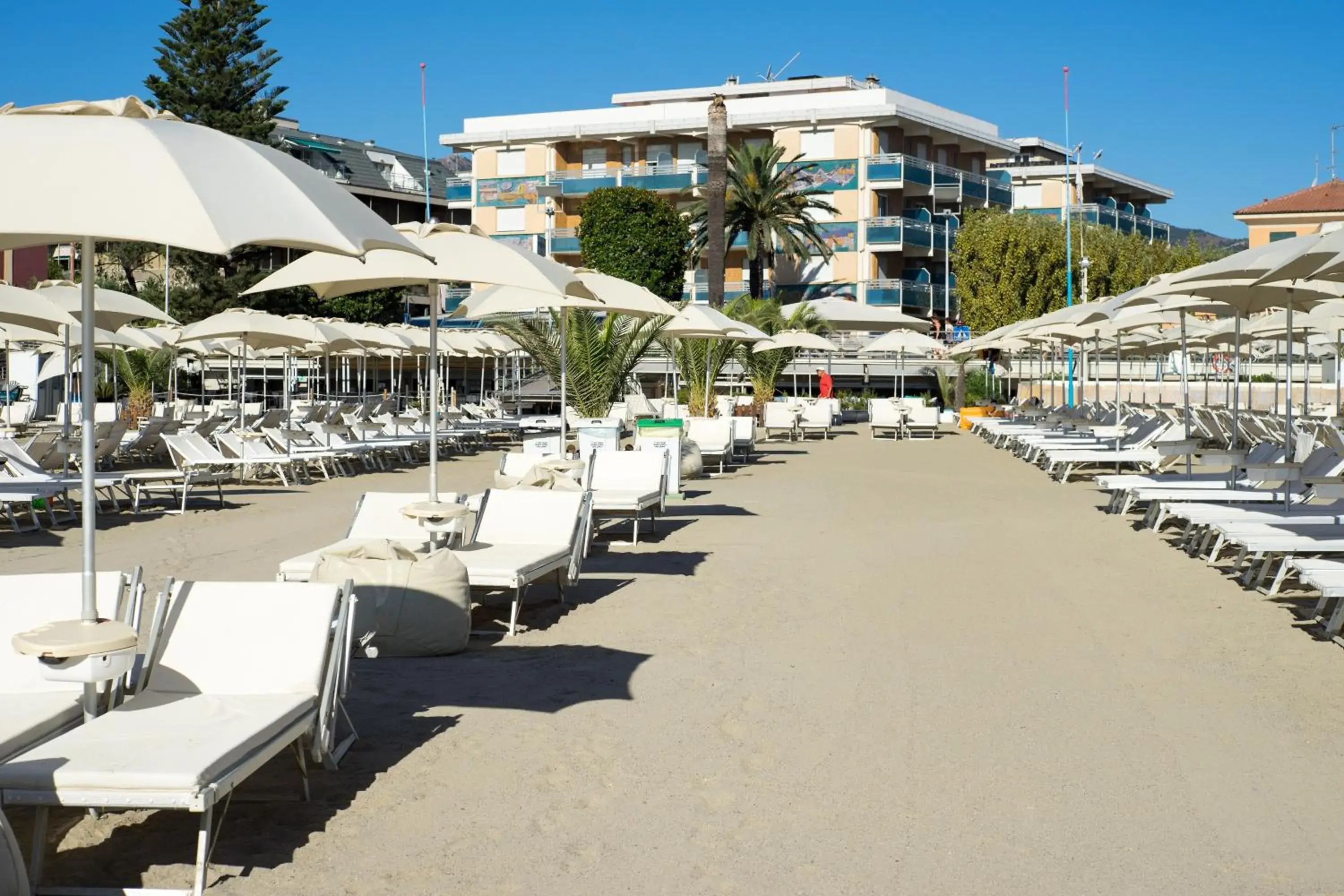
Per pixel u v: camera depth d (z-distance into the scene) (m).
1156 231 83.25
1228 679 7.47
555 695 7.14
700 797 5.47
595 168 67.56
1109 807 5.34
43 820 4.52
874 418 34.62
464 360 53.62
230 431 22.59
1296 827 5.11
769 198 56.34
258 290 9.36
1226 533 10.80
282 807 5.35
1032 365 48.03
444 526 10.06
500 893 4.50
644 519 15.55
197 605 5.69
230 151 4.91
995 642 8.48
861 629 8.93
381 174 78.38
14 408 29.22
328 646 5.61
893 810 5.32
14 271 47.78
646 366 49.03
